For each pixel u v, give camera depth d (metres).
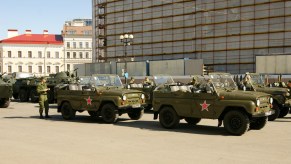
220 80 12.07
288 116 17.09
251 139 10.49
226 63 52.22
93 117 16.12
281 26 47.38
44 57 92.44
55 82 24.23
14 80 30.95
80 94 14.77
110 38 65.94
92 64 52.59
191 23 55.75
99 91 14.19
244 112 10.99
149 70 45.91
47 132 11.82
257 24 49.44
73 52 95.31
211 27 53.66
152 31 60.31
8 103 21.41
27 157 8.25
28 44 91.19
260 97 11.01
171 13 57.97
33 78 26.69
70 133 11.61
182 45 56.88
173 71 43.62
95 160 7.93
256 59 37.81
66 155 8.42
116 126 13.23
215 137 10.84
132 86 18.62
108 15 66.19
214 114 11.48
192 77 14.20
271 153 8.64
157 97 12.79
